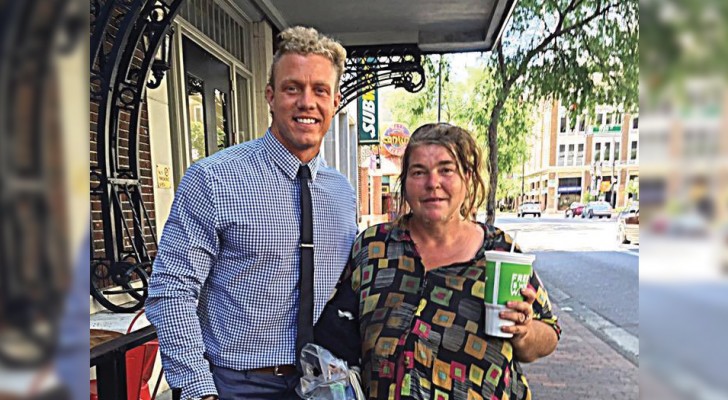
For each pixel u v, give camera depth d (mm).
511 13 5668
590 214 33375
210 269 1486
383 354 1411
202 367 1368
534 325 1431
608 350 4414
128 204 3391
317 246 1557
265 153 1536
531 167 50562
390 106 19797
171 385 1353
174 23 4020
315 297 1551
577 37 6918
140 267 2986
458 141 1452
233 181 1442
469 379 1369
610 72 6688
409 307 1434
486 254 1373
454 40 6625
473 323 1396
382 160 18750
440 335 1391
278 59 1532
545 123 45688
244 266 1459
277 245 1475
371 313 1475
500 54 7340
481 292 1416
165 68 3301
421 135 1473
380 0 5422
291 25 6129
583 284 7566
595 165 40906
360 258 1593
